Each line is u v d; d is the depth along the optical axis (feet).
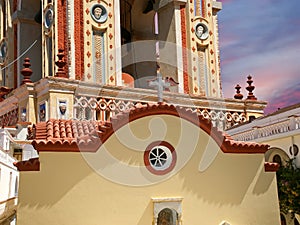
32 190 26.84
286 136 48.37
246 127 58.23
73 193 27.35
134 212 28.35
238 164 31.76
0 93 68.33
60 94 50.60
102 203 27.78
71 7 62.18
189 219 29.60
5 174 40.78
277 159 50.80
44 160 27.09
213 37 74.59
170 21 73.15
